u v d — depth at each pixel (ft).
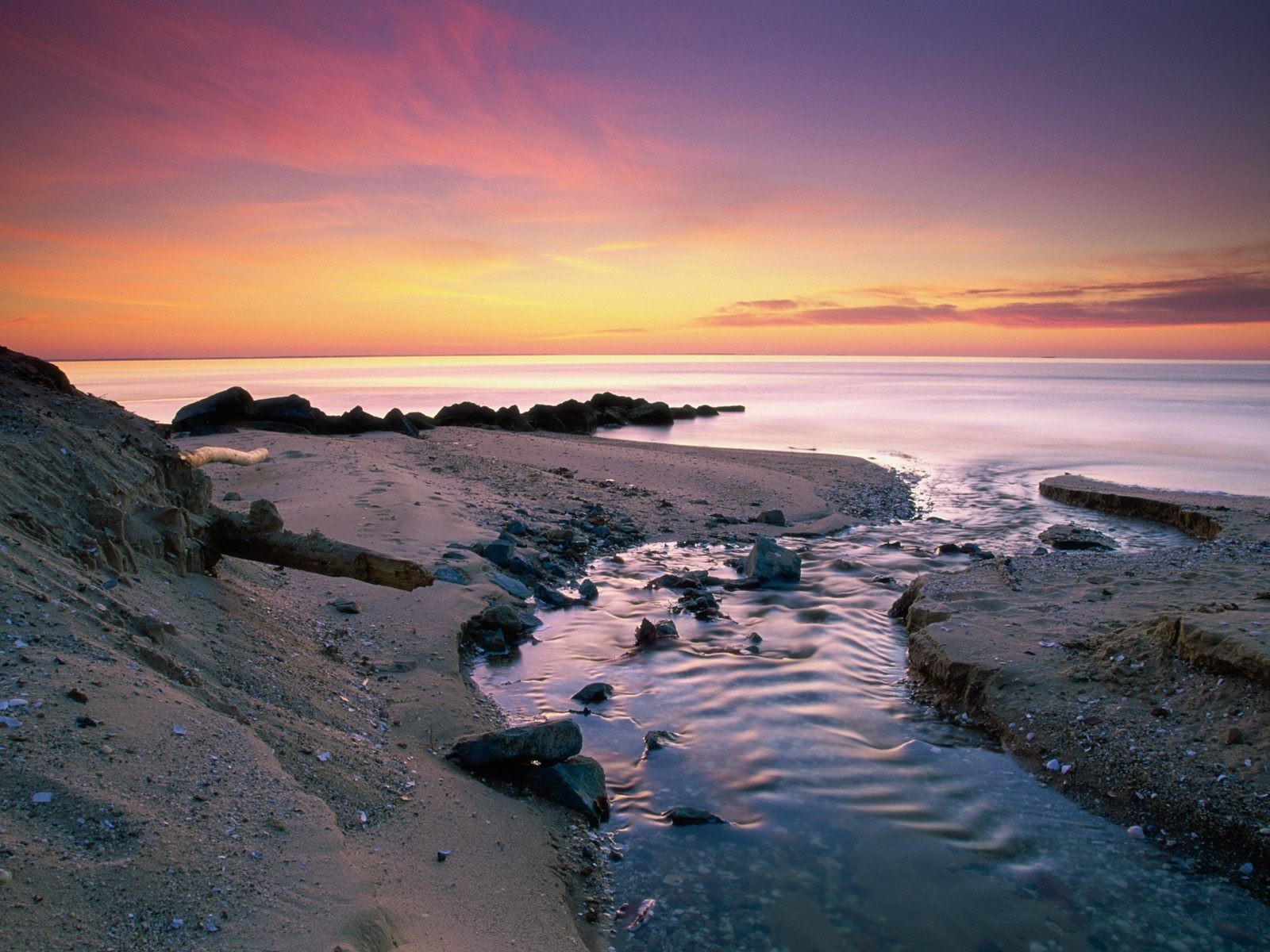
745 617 39.55
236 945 11.80
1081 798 22.91
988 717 27.58
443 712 26.03
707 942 17.30
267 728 19.49
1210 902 18.63
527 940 15.72
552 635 36.50
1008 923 17.94
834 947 17.20
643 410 162.40
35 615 17.46
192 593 25.49
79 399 29.12
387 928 13.56
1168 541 60.18
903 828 21.65
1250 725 22.91
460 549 44.24
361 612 33.81
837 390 309.42
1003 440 131.75
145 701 16.69
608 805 22.74
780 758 25.52
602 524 58.70
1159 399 241.96
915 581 40.81
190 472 29.66
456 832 18.99
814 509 68.64
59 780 13.38
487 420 129.39
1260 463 102.89
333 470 61.36
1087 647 29.76
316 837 15.01
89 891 11.75
